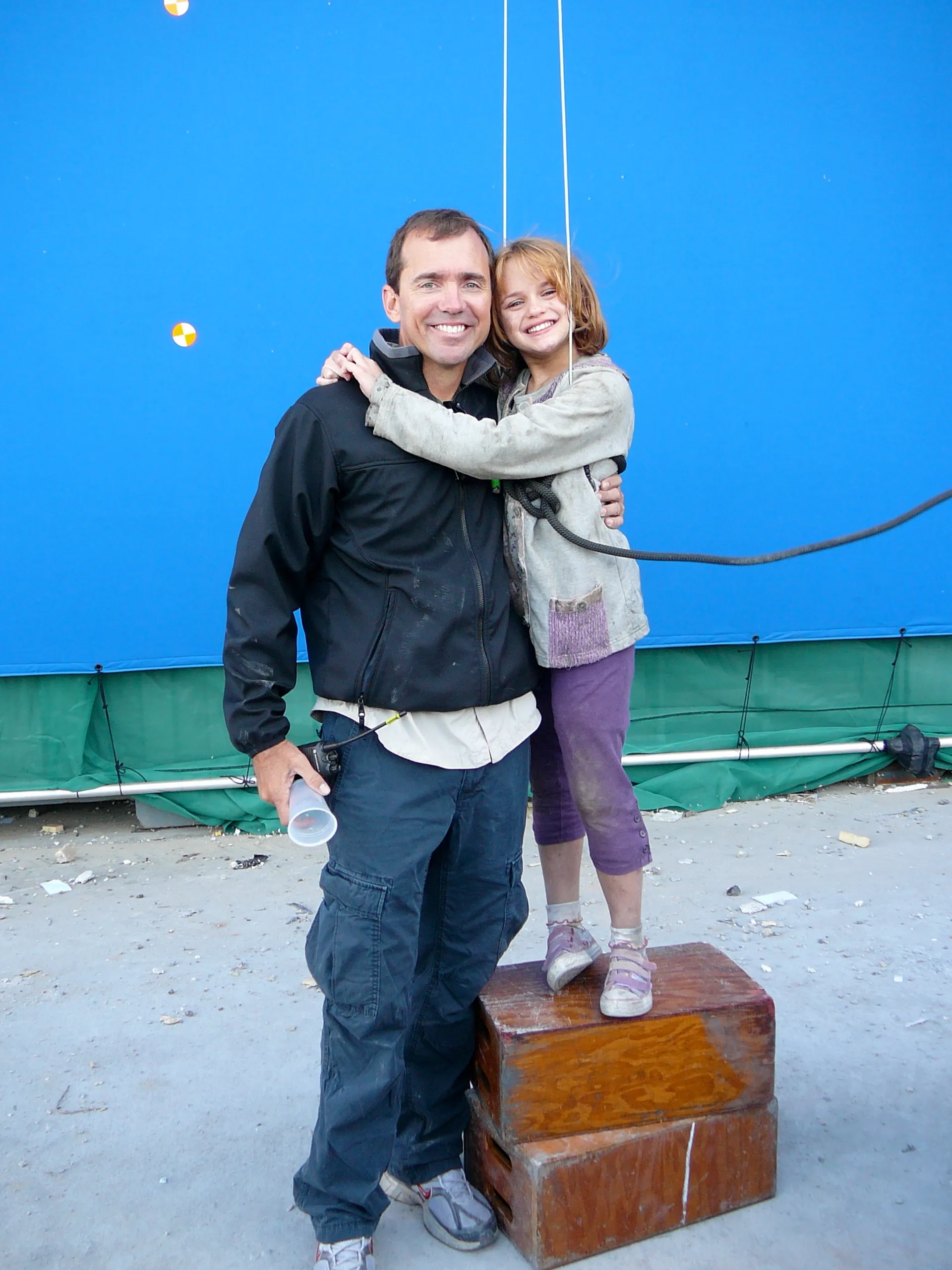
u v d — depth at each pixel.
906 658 4.58
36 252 3.88
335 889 1.76
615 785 1.96
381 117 4.00
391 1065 1.78
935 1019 2.65
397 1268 1.88
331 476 1.75
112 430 3.98
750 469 4.32
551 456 1.82
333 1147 1.78
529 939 3.10
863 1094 2.35
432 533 1.78
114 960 3.05
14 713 4.07
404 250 1.82
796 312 4.29
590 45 4.07
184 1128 2.27
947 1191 2.04
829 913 3.29
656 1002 1.96
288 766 1.74
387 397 1.74
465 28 4.00
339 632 1.79
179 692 4.15
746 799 4.45
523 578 1.91
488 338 2.07
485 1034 1.95
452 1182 1.98
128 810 4.44
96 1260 1.90
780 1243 1.91
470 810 1.83
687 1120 1.95
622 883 1.98
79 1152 2.19
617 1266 1.86
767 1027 1.99
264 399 4.05
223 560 4.08
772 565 4.38
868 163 4.28
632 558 1.91
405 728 1.76
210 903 3.47
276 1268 1.88
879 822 4.14
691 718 4.44
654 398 4.24
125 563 4.03
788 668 4.51
